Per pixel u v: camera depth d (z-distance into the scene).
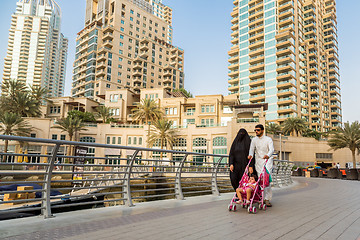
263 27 86.88
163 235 3.56
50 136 51.72
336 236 3.67
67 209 10.79
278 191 10.54
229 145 49.12
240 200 5.64
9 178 19.77
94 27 89.56
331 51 105.06
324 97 95.19
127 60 91.31
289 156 61.34
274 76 80.94
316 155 62.34
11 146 45.53
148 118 60.50
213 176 8.52
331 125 97.31
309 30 95.19
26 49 175.50
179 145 54.19
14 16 178.75
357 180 21.89
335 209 5.96
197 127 53.25
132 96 71.56
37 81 173.25
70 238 3.34
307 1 95.94
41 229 3.77
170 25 162.00
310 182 18.48
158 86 97.38
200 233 3.70
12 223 4.11
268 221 4.54
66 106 67.12
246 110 52.84
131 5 96.19
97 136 55.72
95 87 84.31
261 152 6.13
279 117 77.75
